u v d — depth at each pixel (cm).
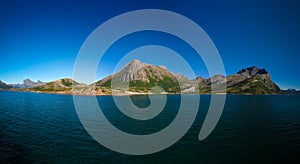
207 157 2859
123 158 2792
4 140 3522
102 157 2806
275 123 5512
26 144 3319
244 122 5641
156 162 2670
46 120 5666
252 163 2655
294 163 2658
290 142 3606
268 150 3167
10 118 5950
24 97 17175
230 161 2717
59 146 3250
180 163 2642
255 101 15000
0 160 2612
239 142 3603
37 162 2581
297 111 8512
